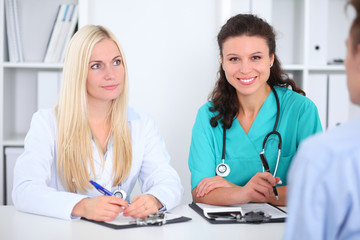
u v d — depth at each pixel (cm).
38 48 277
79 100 147
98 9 259
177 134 266
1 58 251
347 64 62
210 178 154
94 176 150
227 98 165
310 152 59
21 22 275
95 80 145
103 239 104
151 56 263
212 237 106
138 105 264
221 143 165
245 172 162
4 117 256
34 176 138
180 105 265
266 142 162
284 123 161
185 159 267
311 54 255
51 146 150
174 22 262
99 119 156
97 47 144
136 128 161
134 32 261
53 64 253
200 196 150
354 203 55
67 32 256
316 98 255
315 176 57
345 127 60
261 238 106
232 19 157
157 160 159
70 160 148
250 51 149
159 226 117
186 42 263
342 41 280
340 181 56
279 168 160
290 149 160
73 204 123
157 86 264
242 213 128
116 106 154
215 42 263
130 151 156
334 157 57
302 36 256
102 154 151
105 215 120
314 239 57
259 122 163
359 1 60
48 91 254
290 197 61
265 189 137
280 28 271
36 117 152
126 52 262
